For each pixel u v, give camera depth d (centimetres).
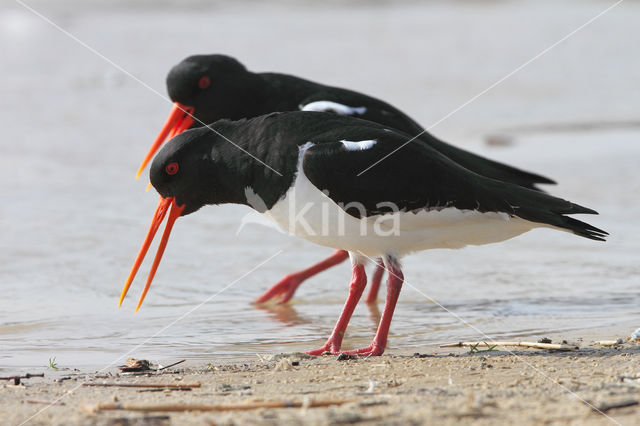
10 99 2300
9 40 2917
